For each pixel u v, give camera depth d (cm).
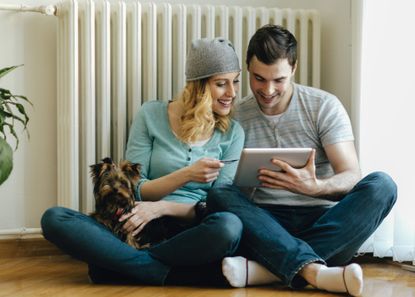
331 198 243
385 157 276
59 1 301
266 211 240
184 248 225
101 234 228
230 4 325
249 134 267
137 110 292
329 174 263
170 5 296
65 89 286
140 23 292
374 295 219
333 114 258
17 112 297
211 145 261
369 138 280
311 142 261
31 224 302
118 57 289
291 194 256
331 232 228
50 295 214
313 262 216
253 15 309
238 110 271
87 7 284
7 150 258
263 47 243
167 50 296
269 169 234
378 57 278
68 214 230
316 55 318
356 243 231
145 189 249
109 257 227
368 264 288
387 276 258
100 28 288
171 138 261
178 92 299
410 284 240
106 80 288
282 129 262
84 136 287
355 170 249
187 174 244
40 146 301
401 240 272
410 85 270
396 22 273
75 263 287
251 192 255
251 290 222
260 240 222
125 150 291
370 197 228
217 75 254
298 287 220
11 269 271
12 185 299
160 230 249
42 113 301
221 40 262
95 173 244
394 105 274
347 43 309
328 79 325
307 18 316
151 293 218
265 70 244
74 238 226
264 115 264
